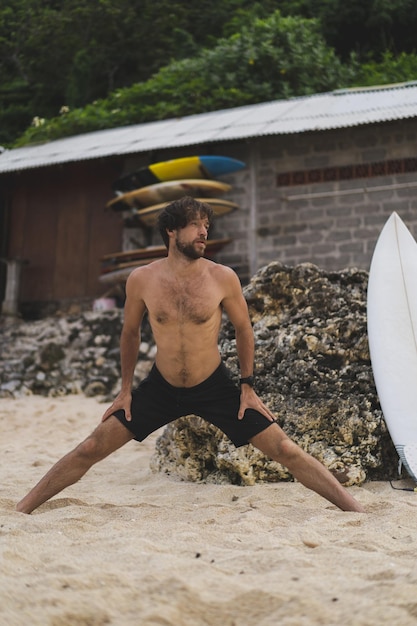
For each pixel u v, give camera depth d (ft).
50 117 104.73
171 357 12.47
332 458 16.34
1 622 6.42
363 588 7.16
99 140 54.90
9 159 55.62
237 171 48.32
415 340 17.65
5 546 8.94
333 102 50.08
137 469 19.79
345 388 17.31
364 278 19.86
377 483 16.25
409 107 43.98
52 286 53.01
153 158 49.34
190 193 46.50
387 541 9.87
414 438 15.90
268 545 9.30
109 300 48.06
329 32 99.96
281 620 6.48
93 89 102.47
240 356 12.81
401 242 19.80
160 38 105.70
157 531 10.46
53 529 10.81
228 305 12.55
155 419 12.80
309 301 19.20
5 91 109.09
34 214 54.39
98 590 7.11
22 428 29.94
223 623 6.50
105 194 52.65
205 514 12.84
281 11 103.55
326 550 9.01
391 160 45.27
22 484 17.33
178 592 6.97
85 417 31.76
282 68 77.56
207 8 110.73
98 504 13.98
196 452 17.48
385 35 100.37
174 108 69.21
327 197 46.29
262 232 47.37
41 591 7.12
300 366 17.76
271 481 16.43
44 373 39.60
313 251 46.14
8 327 44.62
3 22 112.27
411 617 6.51
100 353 40.04
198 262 12.31
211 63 77.41
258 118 48.80
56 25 107.14
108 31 106.32
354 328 18.28
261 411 12.67
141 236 51.01
